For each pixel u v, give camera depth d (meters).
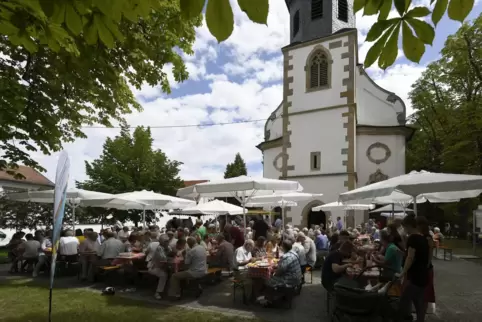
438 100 27.11
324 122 25.44
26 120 6.45
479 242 21.33
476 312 7.43
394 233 7.72
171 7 4.84
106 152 26.05
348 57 25.16
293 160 26.09
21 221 21.55
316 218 25.84
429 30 1.76
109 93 8.44
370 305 5.64
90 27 1.94
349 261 7.73
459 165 22.11
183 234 11.74
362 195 9.10
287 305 8.07
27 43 2.60
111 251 10.95
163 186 26.28
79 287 10.21
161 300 8.69
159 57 7.41
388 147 25.34
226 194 13.22
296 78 26.89
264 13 1.38
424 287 5.49
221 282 10.76
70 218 24.42
